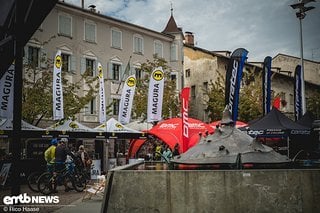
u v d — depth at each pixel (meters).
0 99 14.06
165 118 33.41
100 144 28.14
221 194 4.66
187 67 43.47
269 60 15.66
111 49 34.66
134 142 20.97
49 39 28.39
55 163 12.70
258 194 4.62
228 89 12.70
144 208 4.77
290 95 48.12
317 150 15.04
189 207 4.70
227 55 44.59
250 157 5.39
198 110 41.75
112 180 4.87
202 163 5.37
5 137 14.30
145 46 37.56
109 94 34.09
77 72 31.97
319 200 4.58
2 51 6.54
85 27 32.78
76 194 12.30
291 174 4.63
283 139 16.98
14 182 5.72
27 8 5.51
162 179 4.78
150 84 19.42
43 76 25.77
